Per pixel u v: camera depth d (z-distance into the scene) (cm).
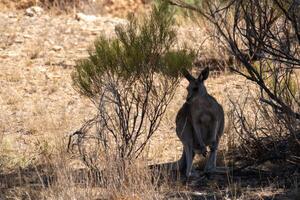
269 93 1933
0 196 1920
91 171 1933
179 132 2134
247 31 1855
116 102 2058
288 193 1856
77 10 4459
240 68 3058
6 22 4012
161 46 2056
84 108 2764
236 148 2203
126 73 2044
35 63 3334
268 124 2181
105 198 1833
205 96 2106
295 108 2133
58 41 3684
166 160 2216
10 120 2639
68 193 1805
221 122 2139
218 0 2739
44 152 2270
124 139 2042
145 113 2306
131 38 2056
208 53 3183
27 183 2003
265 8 1825
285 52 1867
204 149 2059
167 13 2094
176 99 2703
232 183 1950
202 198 1861
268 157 2011
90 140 2322
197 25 3481
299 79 2394
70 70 3228
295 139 1873
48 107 2791
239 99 2605
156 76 2473
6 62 3344
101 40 2116
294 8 1781
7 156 2258
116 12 4547
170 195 1873
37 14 4238
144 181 1850
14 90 2980
